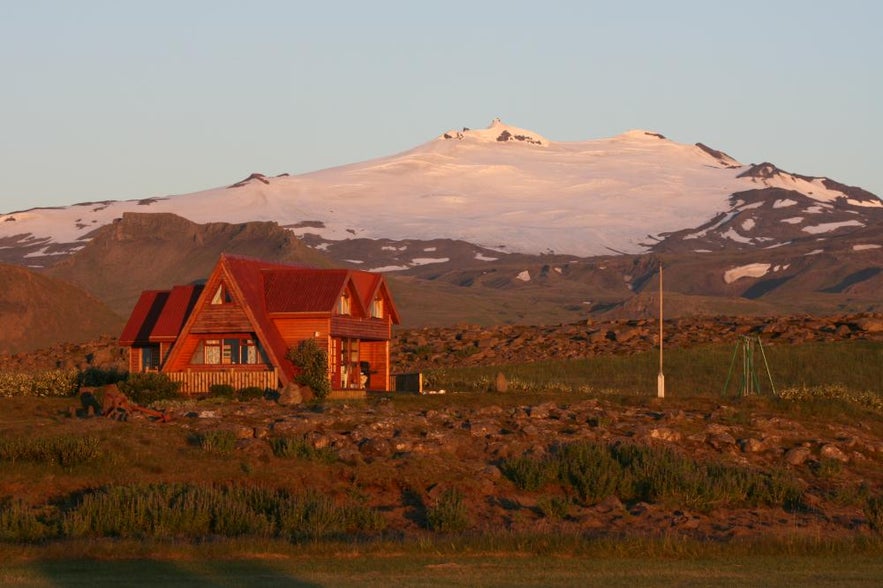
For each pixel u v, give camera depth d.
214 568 61.47
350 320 129.25
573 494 87.25
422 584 57.03
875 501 83.19
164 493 78.25
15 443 86.94
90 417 102.88
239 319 122.88
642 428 103.00
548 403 112.56
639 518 81.38
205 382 123.00
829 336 171.88
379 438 94.12
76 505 78.75
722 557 65.69
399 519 80.19
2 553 64.44
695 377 149.88
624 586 57.00
